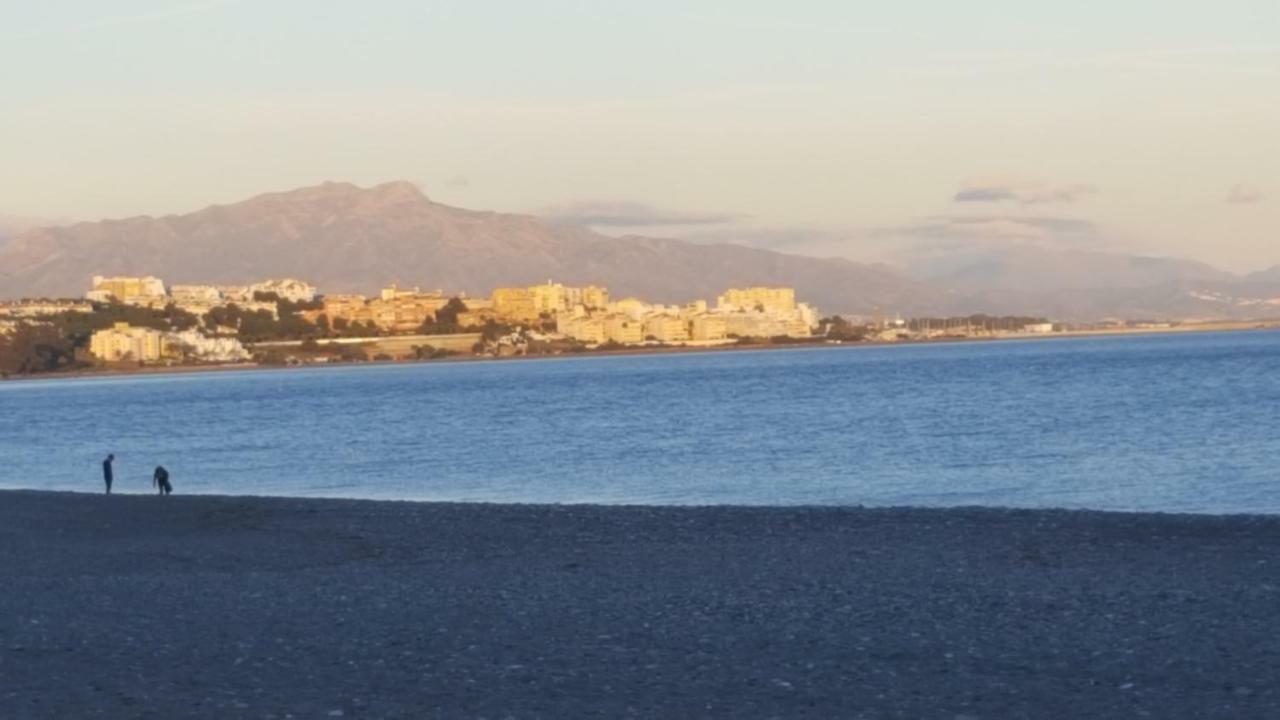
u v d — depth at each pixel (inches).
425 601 740.7
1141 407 3083.2
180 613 710.5
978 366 6668.3
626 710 466.0
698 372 7495.1
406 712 467.8
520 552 1001.5
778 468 2006.6
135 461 2620.6
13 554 1070.4
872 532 1045.8
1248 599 676.1
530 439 2805.1
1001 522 1079.6
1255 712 443.5
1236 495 1508.4
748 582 792.9
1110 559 856.9
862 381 5374.0
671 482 1857.8
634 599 731.4
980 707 460.8
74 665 561.6
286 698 491.5
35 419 4630.9
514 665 550.6
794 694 486.9
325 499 1475.1
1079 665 527.5
